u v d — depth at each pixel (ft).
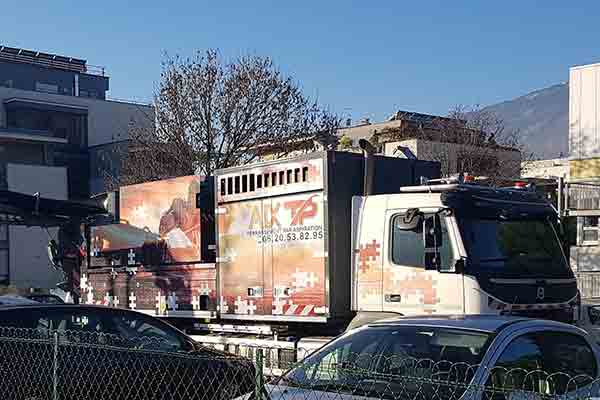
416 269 30.68
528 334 17.87
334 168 32.96
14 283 135.85
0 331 23.57
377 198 32.40
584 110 80.94
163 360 23.08
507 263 30.42
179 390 22.68
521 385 16.65
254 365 17.03
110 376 22.65
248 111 92.43
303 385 17.71
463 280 29.40
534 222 32.24
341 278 32.71
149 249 40.50
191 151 92.63
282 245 34.24
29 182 139.44
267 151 93.30
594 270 67.21
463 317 19.26
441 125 124.47
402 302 30.99
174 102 93.25
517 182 36.32
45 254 139.74
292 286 33.76
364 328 19.77
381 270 31.78
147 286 40.47
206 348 26.91
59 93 170.81
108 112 163.22
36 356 22.63
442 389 16.02
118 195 43.34
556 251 32.50
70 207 45.60
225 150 93.25
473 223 30.22
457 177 33.47
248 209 35.73
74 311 25.38
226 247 36.63
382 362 17.75
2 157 140.77
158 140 94.99
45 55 186.70
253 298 35.27
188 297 38.24
